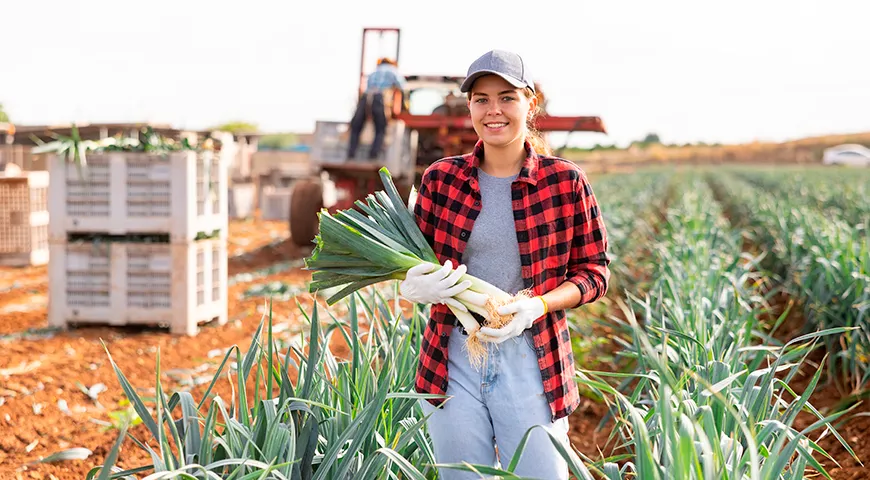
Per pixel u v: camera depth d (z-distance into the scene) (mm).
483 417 2723
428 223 2846
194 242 7496
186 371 5879
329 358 3508
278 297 9211
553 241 2709
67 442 4758
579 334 6695
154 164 7348
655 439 2928
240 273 11461
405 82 13445
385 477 2840
